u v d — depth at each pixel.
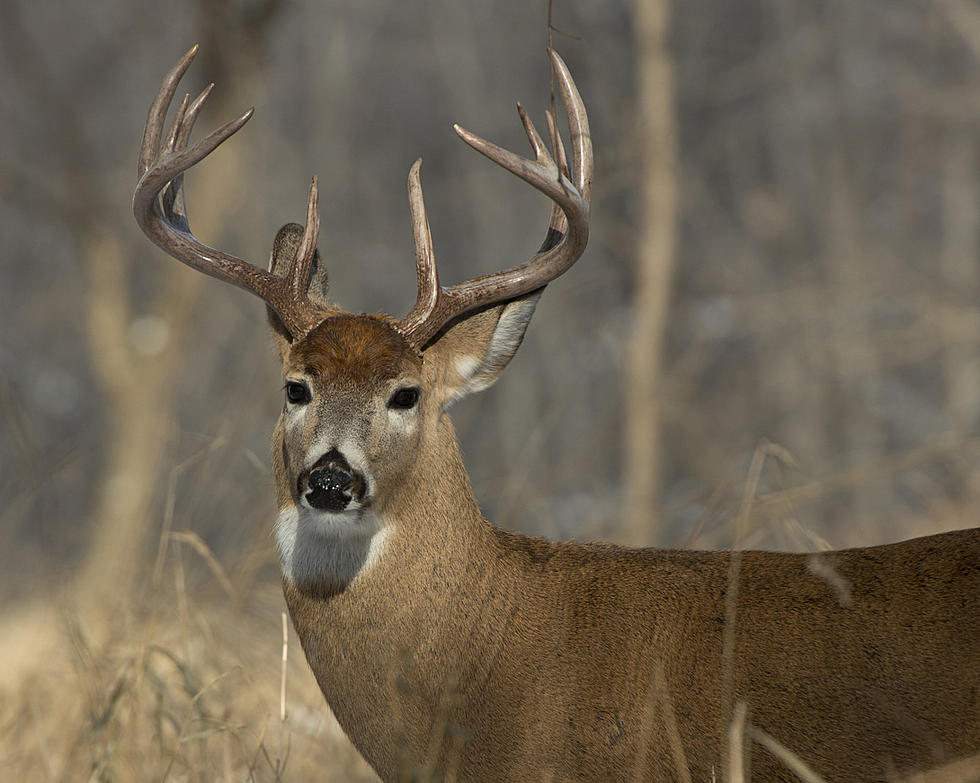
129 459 39.19
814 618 12.26
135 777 15.59
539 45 72.31
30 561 27.84
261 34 40.12
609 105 45.00
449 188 70.88
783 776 12.17
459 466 13.52
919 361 54.16
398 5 74.88
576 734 12.53
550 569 13.12
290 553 13.13
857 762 11.99
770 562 12.84
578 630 12.73
